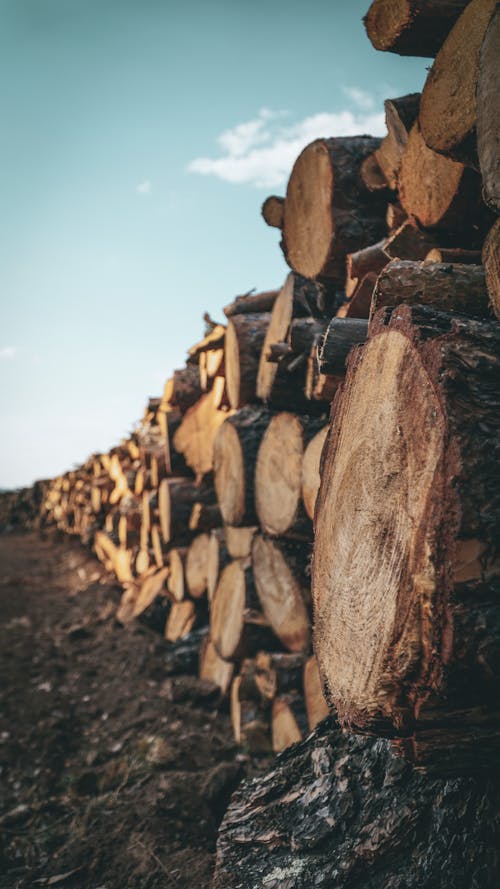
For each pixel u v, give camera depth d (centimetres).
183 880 262
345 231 275
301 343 305
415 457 139
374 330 163
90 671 546
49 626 722
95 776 358
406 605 137
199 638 525
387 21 190
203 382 515
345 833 188
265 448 351
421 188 211
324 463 185
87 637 650
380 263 250
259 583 370
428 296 167
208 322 471
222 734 395
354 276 255
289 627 337
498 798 160
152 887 261
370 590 151
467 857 160
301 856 190
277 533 331
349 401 171
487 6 156
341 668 165
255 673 366
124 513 796
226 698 423
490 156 147
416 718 137
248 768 337
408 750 146
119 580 877
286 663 332
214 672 459
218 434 420
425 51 196
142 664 532
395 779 185
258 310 416
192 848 284
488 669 124
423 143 206
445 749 140
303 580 319
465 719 135
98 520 1066
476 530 124
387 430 149
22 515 1872
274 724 338
